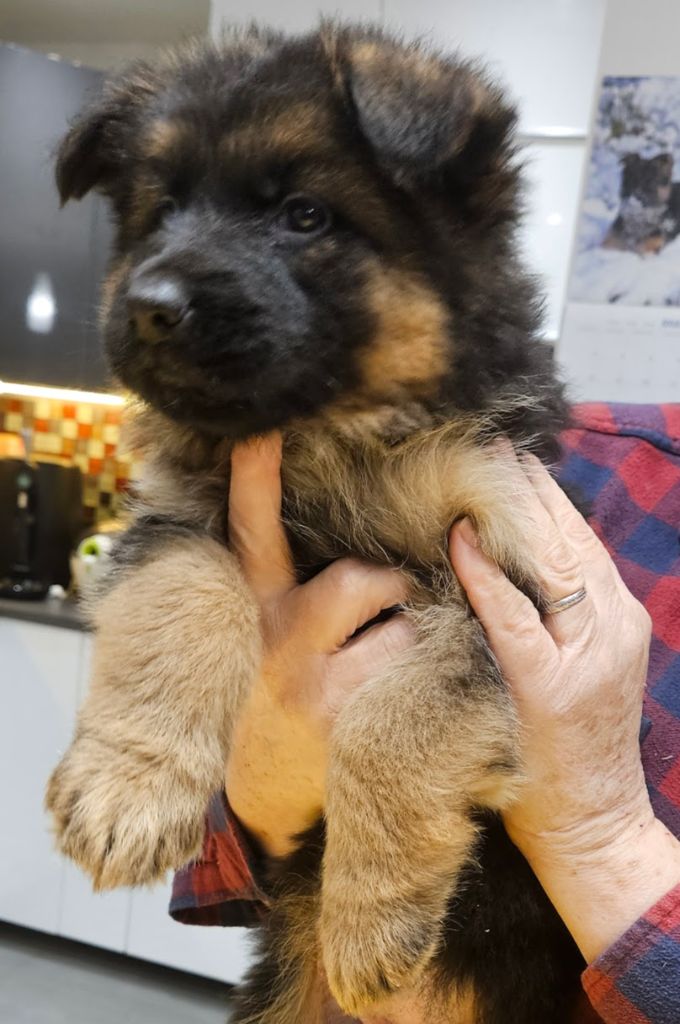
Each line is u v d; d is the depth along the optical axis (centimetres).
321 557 125
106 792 102
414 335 115
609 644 109
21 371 359
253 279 108
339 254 113
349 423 118
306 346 111
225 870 141
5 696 336
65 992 319
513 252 130
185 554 118
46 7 397
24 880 340
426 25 302
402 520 119
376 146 108
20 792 337
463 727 106
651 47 253
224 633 111
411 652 114
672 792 123
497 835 121
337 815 107
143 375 110
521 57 299
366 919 105
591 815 105
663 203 256
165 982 330
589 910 102
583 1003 124
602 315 265
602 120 259
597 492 156
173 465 129
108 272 141
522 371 125
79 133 138
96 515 407
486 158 118
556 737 105
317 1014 142
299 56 120
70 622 324
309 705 117
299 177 112
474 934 122
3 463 351
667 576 143
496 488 115
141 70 138
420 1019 125
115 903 331
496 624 108
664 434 162
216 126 115
